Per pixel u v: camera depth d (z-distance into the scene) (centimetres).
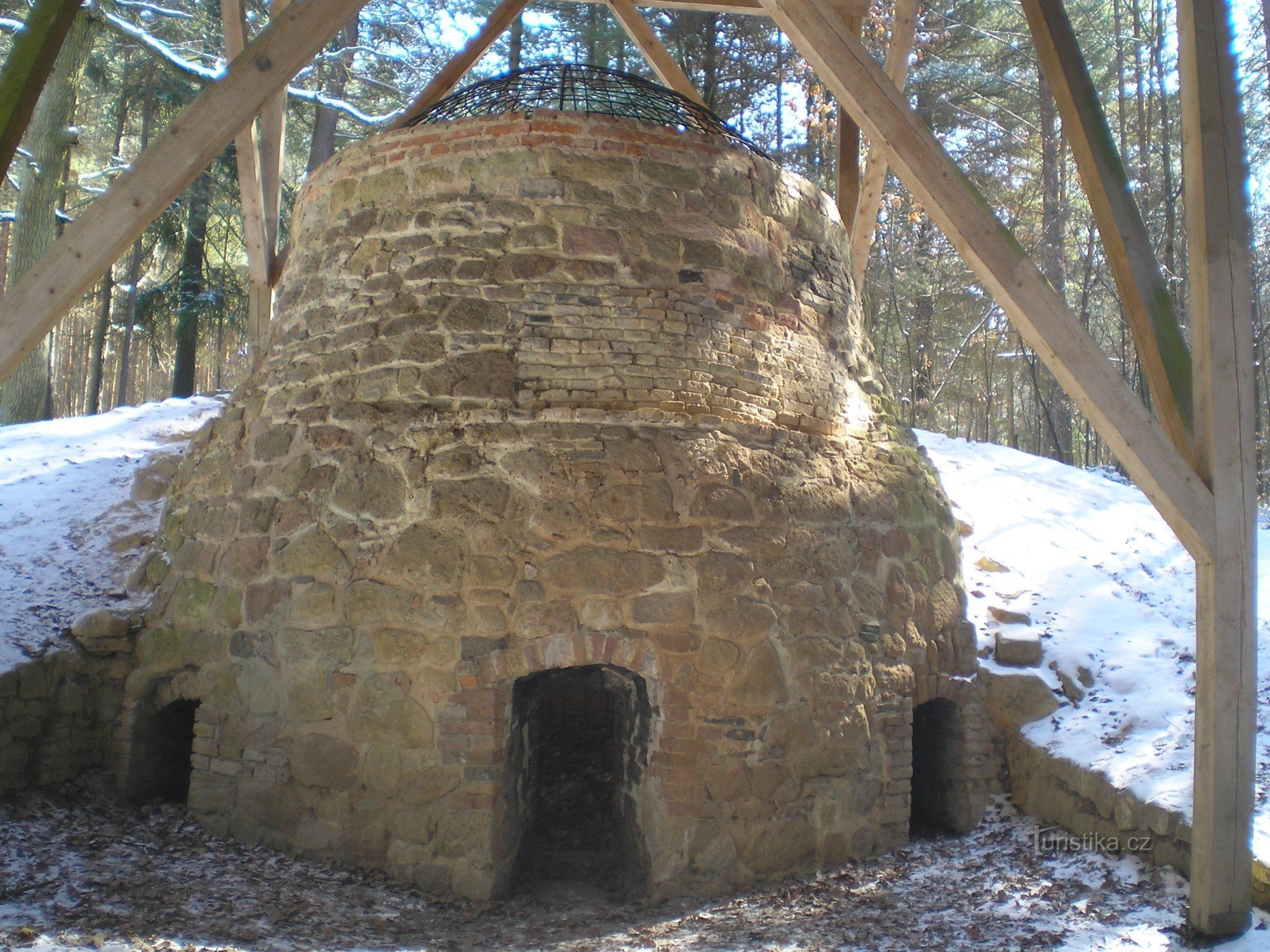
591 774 682
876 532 651
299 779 566
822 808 583
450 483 567
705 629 559
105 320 2306
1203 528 456
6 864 496
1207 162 457
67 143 1460
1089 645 729
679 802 546
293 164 2431
